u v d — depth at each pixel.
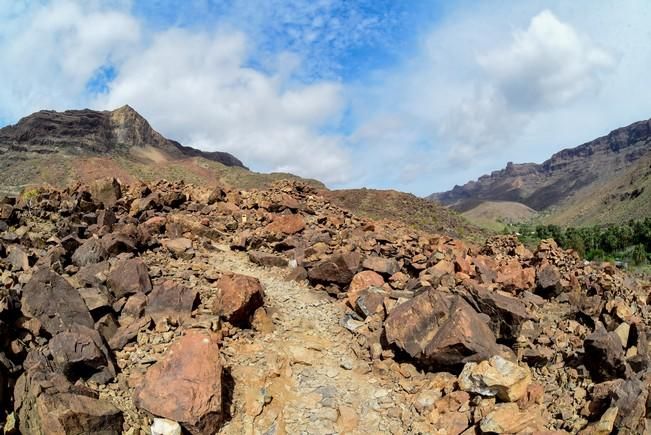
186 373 7.90
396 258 16.69
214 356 8.38
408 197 77.12
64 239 12.62
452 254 16.56
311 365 10.32
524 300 13.90
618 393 7.50
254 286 11.44
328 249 16.20
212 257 15.75
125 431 7.14
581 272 16.83
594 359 9.00
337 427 8.40
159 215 18.58
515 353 10.33
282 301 13.18
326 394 9.30
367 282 13.66
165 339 9.63
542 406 8.43
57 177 109.25
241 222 19.78
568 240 80.31
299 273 15.00
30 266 11.16
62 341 7.96
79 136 145.50
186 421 7.39
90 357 8.00
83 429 6.56
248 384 9.19
